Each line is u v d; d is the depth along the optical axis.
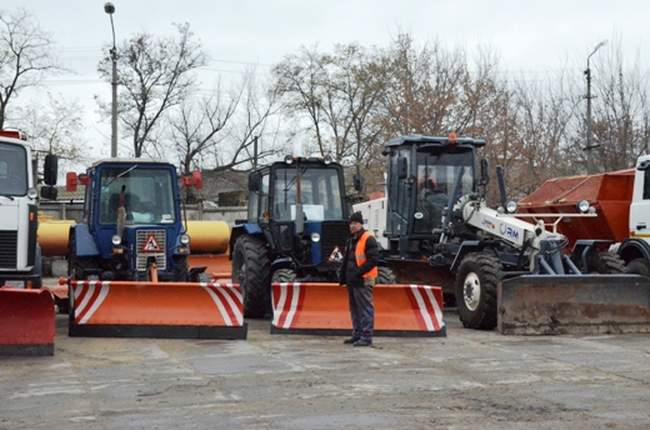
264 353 11.18
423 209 16.42
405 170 15.74
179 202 14.66
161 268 14.30
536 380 9.23
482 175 15.40
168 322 12.52
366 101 41.97
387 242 17.17
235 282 16.45
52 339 10.97
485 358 10.75
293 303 13.17
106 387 8.88
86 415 7.59
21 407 7.94
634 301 13.31
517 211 17.44
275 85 45.56
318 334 12.94
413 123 30.66
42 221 22.06
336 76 44.03
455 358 10.75
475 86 30.91
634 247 14.36
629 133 26.48
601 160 26.58
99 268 14.54
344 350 11.47
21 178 12.59
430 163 16.53
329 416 7.47
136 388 8.81
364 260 11.82
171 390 8.70
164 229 14.37
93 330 12.52
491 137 28.67
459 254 14.41
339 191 15.64
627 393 8.52
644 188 14.28
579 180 16.17
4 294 10.91
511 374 9.60
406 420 7.31
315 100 44.38
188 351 11.35
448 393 8.52
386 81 39.31
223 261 21.42
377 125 37.25
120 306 12.67
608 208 15.06
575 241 16.16
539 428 7.02
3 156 12.61
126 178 14.55
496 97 29.67
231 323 12.49
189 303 12.66
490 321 13.53
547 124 28.70
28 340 10.94
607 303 13.23
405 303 13.02
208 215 34.69
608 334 13.11
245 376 9.48
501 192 14.79
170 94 45.19
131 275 14.14
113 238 13.93
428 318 12.88
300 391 8.62
